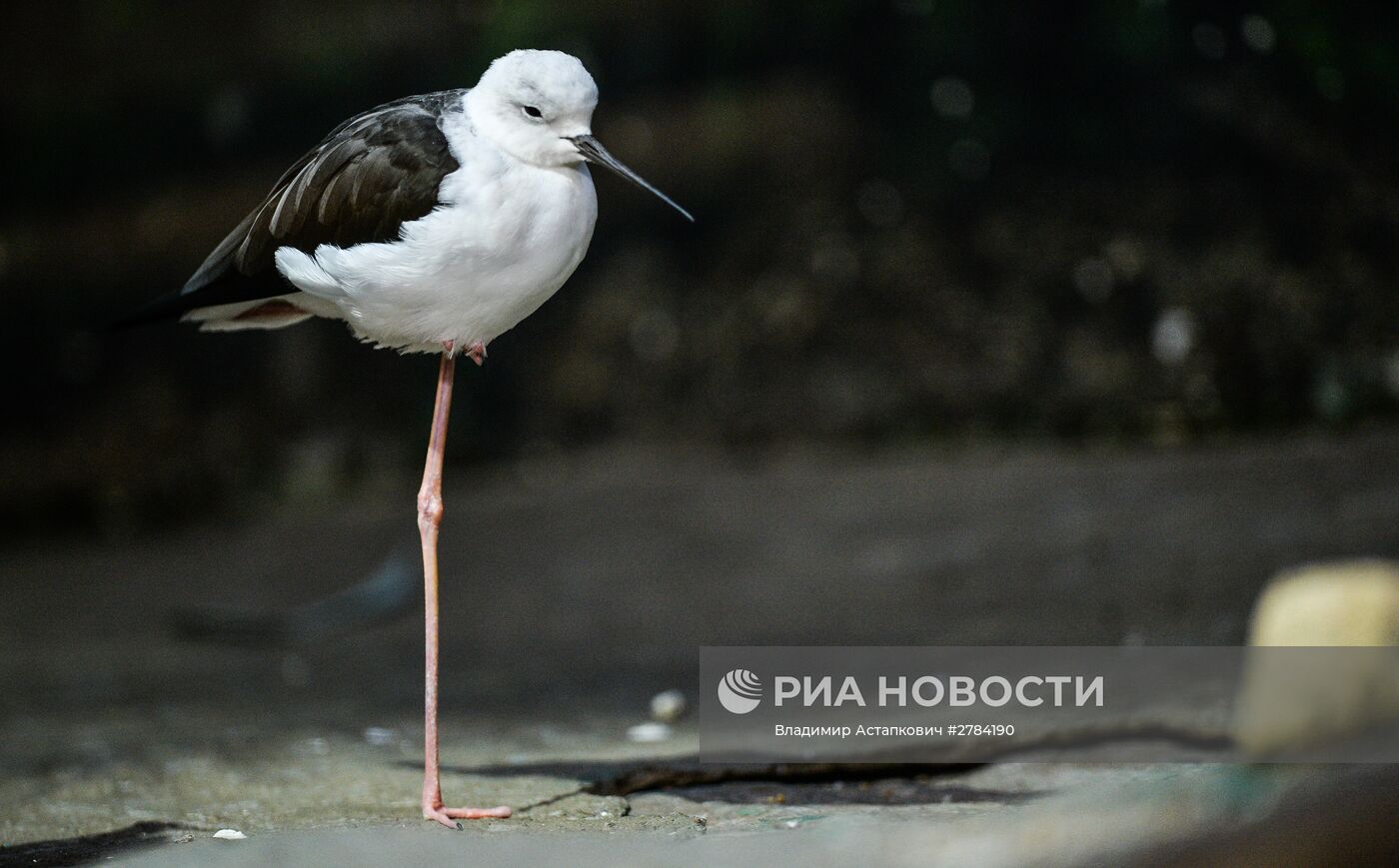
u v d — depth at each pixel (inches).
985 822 141.3
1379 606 162.9
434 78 721.0
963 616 365.1
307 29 725.9
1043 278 629.6
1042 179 663.8
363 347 689.0
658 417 650.2
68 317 697.6
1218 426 554.9
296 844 179.9
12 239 706.2
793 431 621.0
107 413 682.8
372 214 215.6
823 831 164.4
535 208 215.3
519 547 514.0
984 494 488.1
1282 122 635.5
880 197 679.1
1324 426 544.7
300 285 225.0
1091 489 471.5
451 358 229.9
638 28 713.0
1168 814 125.5
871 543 455.2
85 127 723.4
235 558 564.4
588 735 287.6
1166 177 644.1
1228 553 379.9
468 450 657.0
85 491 658.2
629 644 389.1
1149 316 602.9
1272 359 570.6
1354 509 402.3
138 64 728.3
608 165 216.5
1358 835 117.6
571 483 601.9
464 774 247.1
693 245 689.6
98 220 714.8
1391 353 567.2
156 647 451.2
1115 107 664.4
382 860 171.2
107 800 242.8
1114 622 336.2
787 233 674.8
